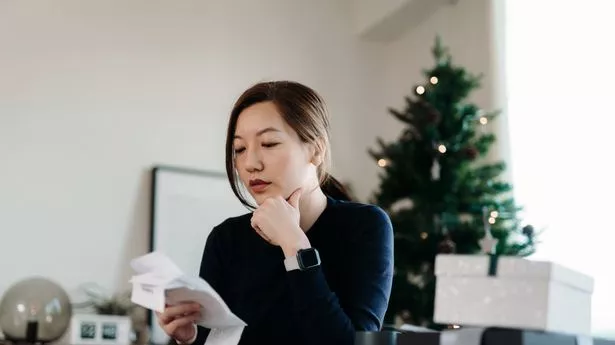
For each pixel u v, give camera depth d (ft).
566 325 3.97
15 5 14.84
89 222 14.74
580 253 13.37
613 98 13.38
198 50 16.28
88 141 14.97
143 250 15.07
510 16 15.20
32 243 14.28
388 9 17.30
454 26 16.83
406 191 14.16
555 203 13.88
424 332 4.11
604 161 13.33
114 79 15.39
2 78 14.53
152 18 15.93
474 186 13.58
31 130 14.58
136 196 15.17
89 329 13.21
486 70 15.88
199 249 15.35
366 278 5.23
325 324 4.84
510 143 14.78
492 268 3.93
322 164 5.53
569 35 14.16
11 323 12.87
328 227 5.43
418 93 14.17
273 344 5.20
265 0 17.28
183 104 15.92
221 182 15.85
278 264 5.37
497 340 3.85
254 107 5.27
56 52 15.01
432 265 13.57
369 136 18.01
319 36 17.80
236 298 5.45
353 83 18.03
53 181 14.60
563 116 14.06
